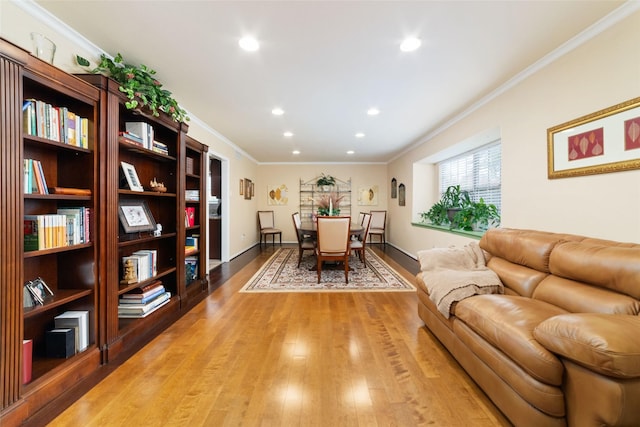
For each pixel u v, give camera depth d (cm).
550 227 233
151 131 246
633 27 170
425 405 146
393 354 197
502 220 289
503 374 134
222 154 491
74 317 174
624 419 95
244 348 205
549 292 170
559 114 222
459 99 318
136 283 227
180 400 150
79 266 182
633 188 173
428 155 486
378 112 362
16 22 159
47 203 174
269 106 340
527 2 167
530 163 253
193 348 205
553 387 114
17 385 130
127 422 134
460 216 393
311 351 201
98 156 184
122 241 217
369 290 344
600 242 162
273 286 361
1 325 125
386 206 768
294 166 771
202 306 291
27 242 147
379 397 153
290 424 134
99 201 184
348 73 255
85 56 205
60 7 167
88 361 173
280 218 774
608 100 185
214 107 343
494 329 141
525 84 256
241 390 158
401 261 515
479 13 176
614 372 94
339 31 194
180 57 228
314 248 459
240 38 202
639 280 129
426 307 231
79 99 171
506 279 207
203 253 355
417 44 210
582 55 202
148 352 200
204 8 170
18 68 133
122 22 183
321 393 156
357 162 766
